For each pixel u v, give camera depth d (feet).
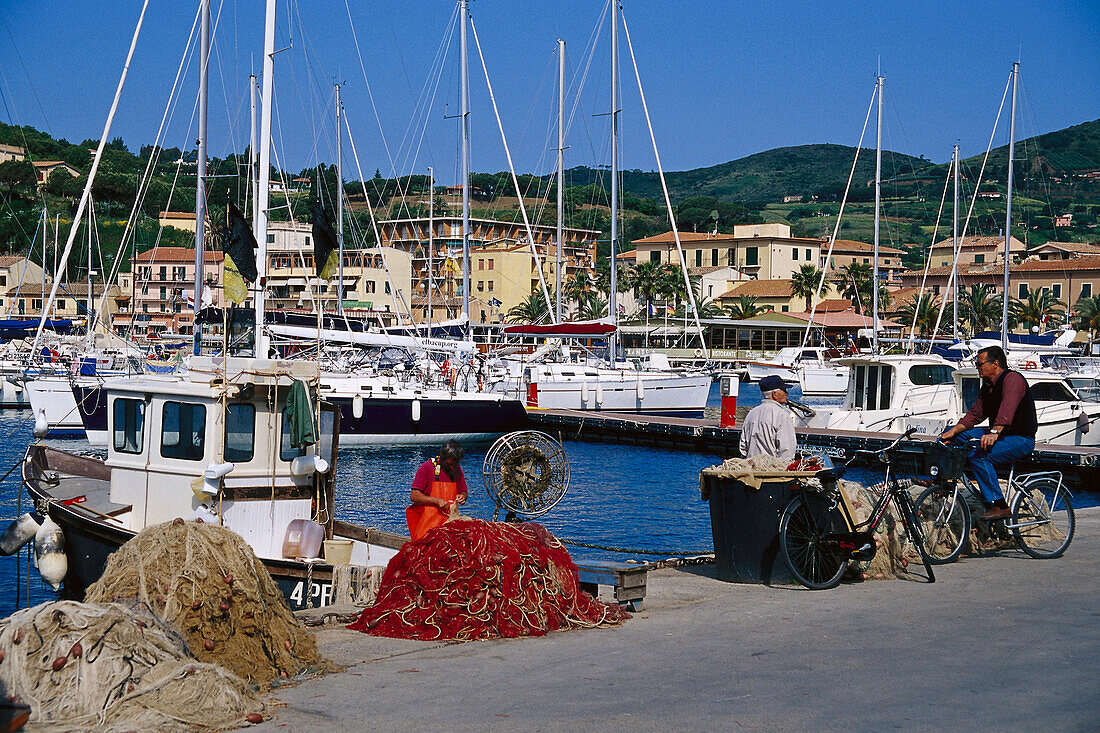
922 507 32.40
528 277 369.91
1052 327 289.33
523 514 36.42
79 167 450.30
